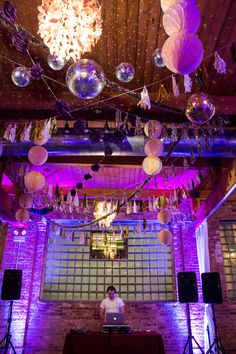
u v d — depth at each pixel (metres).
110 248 7.06
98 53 2.74
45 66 2.88
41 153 3.08
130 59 2.81
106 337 4.57
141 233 7.18
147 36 2.55
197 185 5.93
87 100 3.16
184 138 3.39
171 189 6.67
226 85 3.12
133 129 3.51
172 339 6.14
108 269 6.91
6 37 2.56
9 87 3.22
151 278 6.82
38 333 6.15
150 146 3.03
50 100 3.19
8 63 2.90
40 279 6.57
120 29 2.47
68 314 6.31
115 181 6.34
